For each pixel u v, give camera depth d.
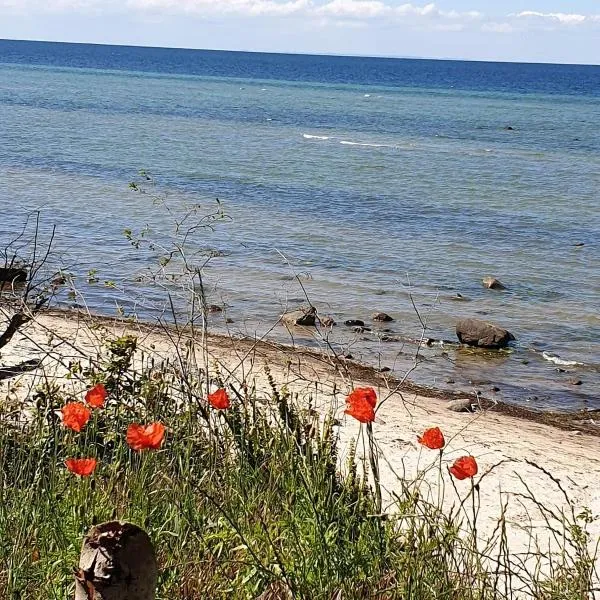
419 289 18.39
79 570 2.70
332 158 41.75
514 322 16.30
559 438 10.30
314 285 18.02
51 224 22.61
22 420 6.06
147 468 4.61
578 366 14.02
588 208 30.73
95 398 4.25
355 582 3.86
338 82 143.62
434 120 70.50
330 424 5.19
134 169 34.25
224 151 42.41
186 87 106.69
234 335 13.28
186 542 4.06
